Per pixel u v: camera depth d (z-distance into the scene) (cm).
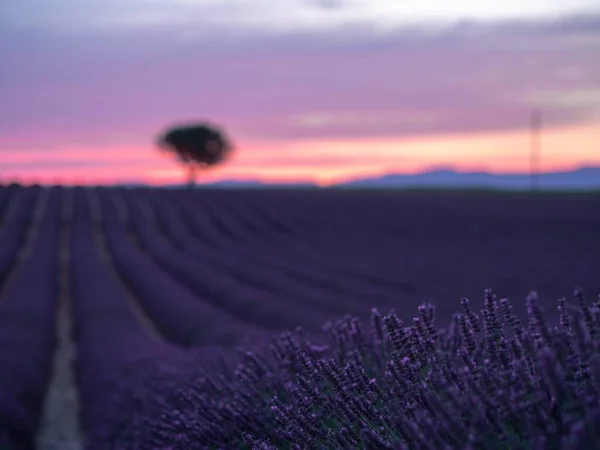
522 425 236
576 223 5606
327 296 2609
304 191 9400
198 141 10969
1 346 1666
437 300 2128
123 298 2858
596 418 200
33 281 3638
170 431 537
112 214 7638
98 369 1407
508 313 309
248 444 415
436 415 263
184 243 5906
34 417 1267
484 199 7850
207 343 1628
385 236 5612
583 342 241
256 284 3359
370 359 441
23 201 8306
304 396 372
